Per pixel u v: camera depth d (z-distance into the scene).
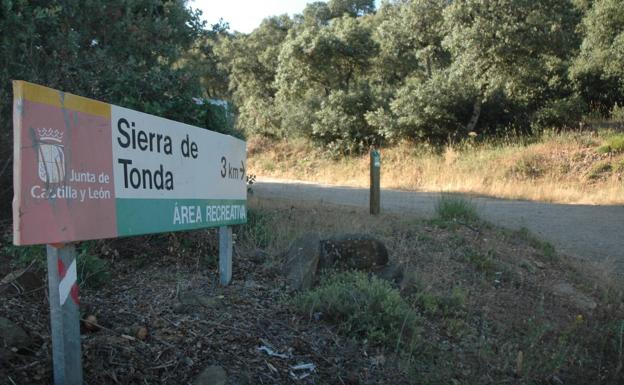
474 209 8.88
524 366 4.58
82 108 3.00
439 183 18.09
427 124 21.73
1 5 5.41
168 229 3.89
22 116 2.56
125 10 7.48
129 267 4.99
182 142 4.11
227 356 3.74
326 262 5.46
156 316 4.02
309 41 25.27
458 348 4.70
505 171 17.66
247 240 6.27
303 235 5.78
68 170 2.87
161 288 4.59
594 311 6.09
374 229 7.25
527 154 18.09
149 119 3.66
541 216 11.66
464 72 20.58
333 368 3.94
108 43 7.21
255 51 33.03
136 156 3.52
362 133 23.62
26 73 5.53
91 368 3.22
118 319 3.88
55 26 6.25
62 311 2.86
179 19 8.86
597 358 5.10
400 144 22.31
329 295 4.69
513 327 5.38
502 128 21.80
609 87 22.45
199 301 4.39
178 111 6.33
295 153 25.50
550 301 6.13
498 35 19.11
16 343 3.22
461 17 20.00
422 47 24.98
